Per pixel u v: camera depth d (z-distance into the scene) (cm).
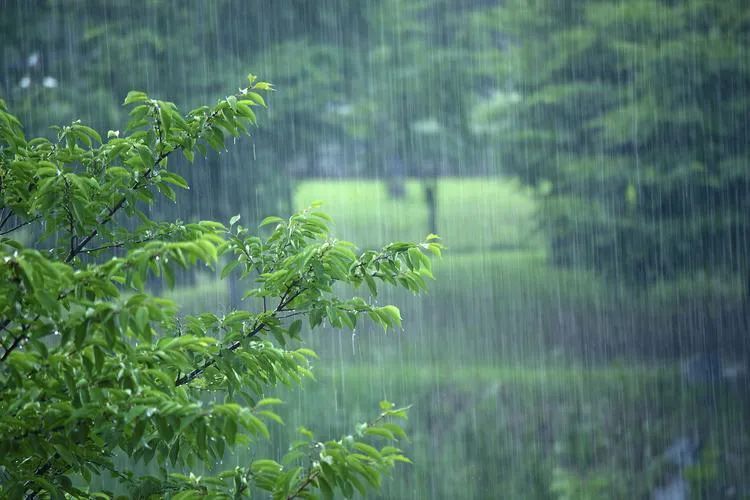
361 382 1686
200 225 375
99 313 276
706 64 1756
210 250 282
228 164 1764
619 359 1788
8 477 325
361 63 1878
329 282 369
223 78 1748
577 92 1853
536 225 1898
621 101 1812
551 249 1862
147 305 276
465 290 1870
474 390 1703
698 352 1756
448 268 1886
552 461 1507
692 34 1759
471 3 1908
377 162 1905
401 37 1894
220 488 353
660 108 1778
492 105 1917
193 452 361
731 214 1770
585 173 1850
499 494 1427
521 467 1488
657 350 1789
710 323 1767
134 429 297
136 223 1658
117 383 307
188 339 314
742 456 1510
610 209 1838
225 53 1759
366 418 1598
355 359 1711
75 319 278
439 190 1922
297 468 316
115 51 1714
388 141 1911
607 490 1433
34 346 282
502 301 1869
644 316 1802
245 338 370
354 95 1878
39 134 1706
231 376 358
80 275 282
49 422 305
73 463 307
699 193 1783
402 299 1809
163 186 373
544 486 1445
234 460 1280
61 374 311
